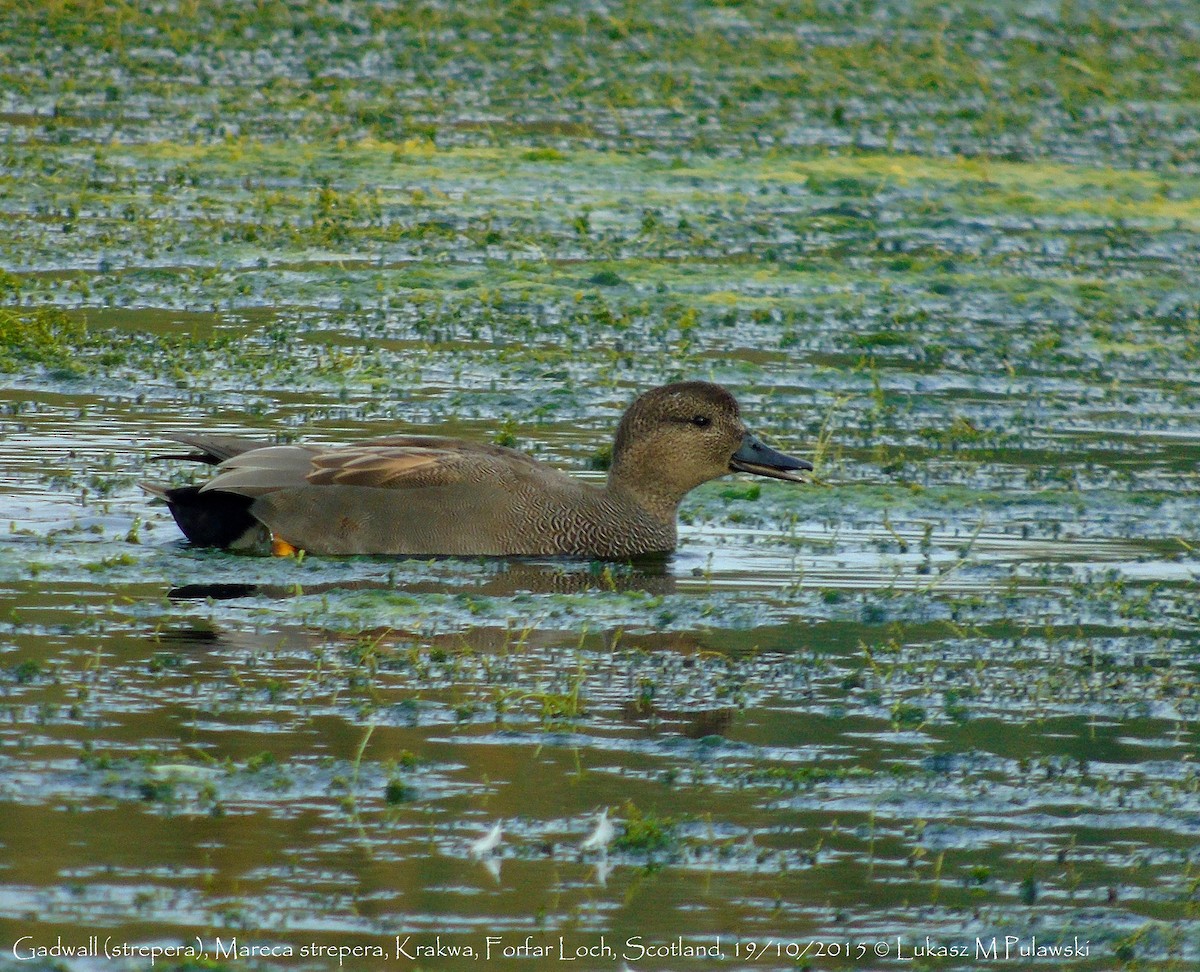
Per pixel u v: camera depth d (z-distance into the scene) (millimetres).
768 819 9320
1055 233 29078
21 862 8375
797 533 15367
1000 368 21391
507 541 14359
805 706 10984
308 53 38844
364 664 11336
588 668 11477
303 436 16906
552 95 36625
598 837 8867
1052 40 43969
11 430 16828
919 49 42031
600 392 19266
